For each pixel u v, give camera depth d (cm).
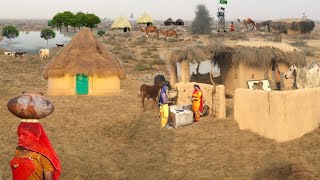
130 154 1273
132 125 1587
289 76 1622
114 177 1084
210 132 1445
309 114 1327
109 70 2203
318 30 12175
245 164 1141
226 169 1119
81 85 2205
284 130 1263
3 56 4428
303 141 1258
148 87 1820
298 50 1950
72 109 1856
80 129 1543
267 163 1127
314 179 1005
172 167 1155
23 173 306
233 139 1347
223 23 8206
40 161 312
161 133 1470
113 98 2123
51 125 1586
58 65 2198
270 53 1922
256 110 1360
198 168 1141
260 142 1289
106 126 1577
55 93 2194
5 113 1766
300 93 1294
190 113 1551
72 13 10931
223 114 1589
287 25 8438
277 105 1262
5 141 1362
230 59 2083
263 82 1905
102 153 1283
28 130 318
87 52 2242
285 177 1030
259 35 8181
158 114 1752
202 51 2014
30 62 3944
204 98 1691
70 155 1233
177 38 7544
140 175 1096
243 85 1998
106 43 6762
